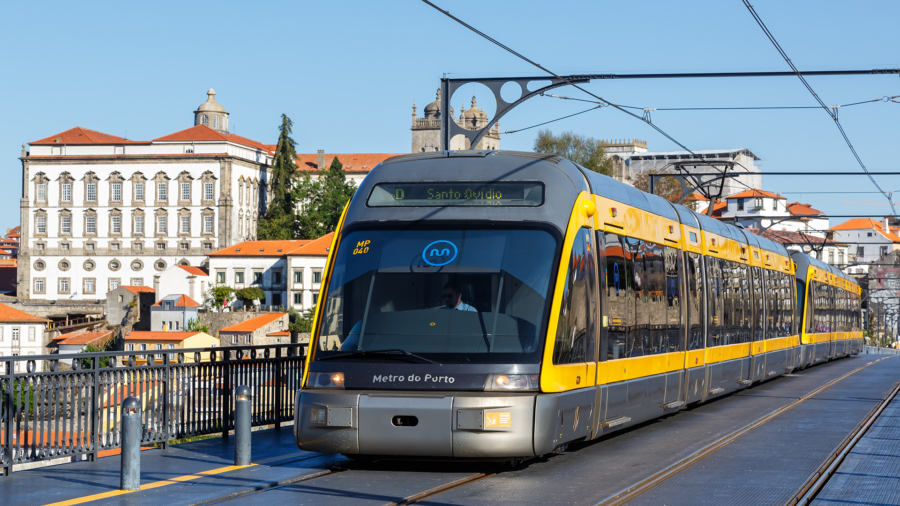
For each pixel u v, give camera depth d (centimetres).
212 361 1371
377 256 1152
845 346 4197
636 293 1418
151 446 1349
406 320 1114
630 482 1043
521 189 1172
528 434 1059
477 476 1088
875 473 1124
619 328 1332
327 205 14525
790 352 2811
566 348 1134
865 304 9162
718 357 1908
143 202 14888
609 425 1272
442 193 1178
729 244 2083
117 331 12669
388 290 1131
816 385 2495
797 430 1516
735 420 1655
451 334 1098
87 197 15025
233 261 13200
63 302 14012
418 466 1157
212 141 14812
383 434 1076
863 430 1518
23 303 14075
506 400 1060
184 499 941
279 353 1534
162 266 14838
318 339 1140
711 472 1119
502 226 1149
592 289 1227
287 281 12925
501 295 1109
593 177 1322
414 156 1231
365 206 1195
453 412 1061
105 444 1184
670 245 1627
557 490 999
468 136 2000
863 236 14900
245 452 1160
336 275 1160
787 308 2802
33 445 1088
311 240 13662
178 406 1309
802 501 945
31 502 923
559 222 1156
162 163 14838
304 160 17062
